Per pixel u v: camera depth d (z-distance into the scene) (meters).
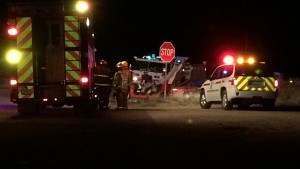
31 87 16.12
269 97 18.31
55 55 16.19
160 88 30.38
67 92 16.12
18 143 9.68
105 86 19.23
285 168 7.22
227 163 7.60
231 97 18.22
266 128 11.88
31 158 8.09
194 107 22.70
